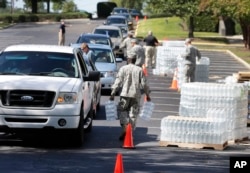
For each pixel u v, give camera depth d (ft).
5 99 82.48
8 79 84.99
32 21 459.73
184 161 79.30
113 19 323.16
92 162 76.23
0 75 87.76
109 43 182.70
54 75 88.89
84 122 92.73
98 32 235.61
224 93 95.71
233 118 95.91
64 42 276.82
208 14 327.47
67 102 83.25
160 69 203.72
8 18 437.99
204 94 96.73
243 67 233.14
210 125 89.15
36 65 89.97
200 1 294.46
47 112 82.28
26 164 73.61
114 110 93.56
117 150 85.71
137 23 422.41
